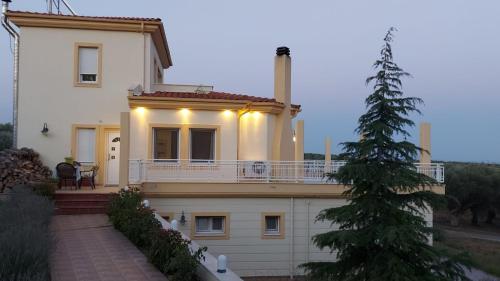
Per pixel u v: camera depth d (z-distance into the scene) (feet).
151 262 25.79
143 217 31.40
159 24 59.77
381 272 28.32
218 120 56.13
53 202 39.68
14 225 24.68
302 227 49.85
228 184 48.80
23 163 49.88
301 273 49.26
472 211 171.53
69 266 25.27
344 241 29.55
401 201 31.22
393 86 31.73
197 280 22.93
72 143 57.62
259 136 58.49
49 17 57.11
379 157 31.37
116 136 58.80
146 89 59.93
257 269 48.78
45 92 57.62
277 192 49.29
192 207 48.75
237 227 49.03
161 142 55.47
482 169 172.14
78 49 58.70
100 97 58.75
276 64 61.31
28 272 17.07
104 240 32.19
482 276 78.89
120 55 59.52
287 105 60.44
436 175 50.06
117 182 58.23
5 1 57.36
